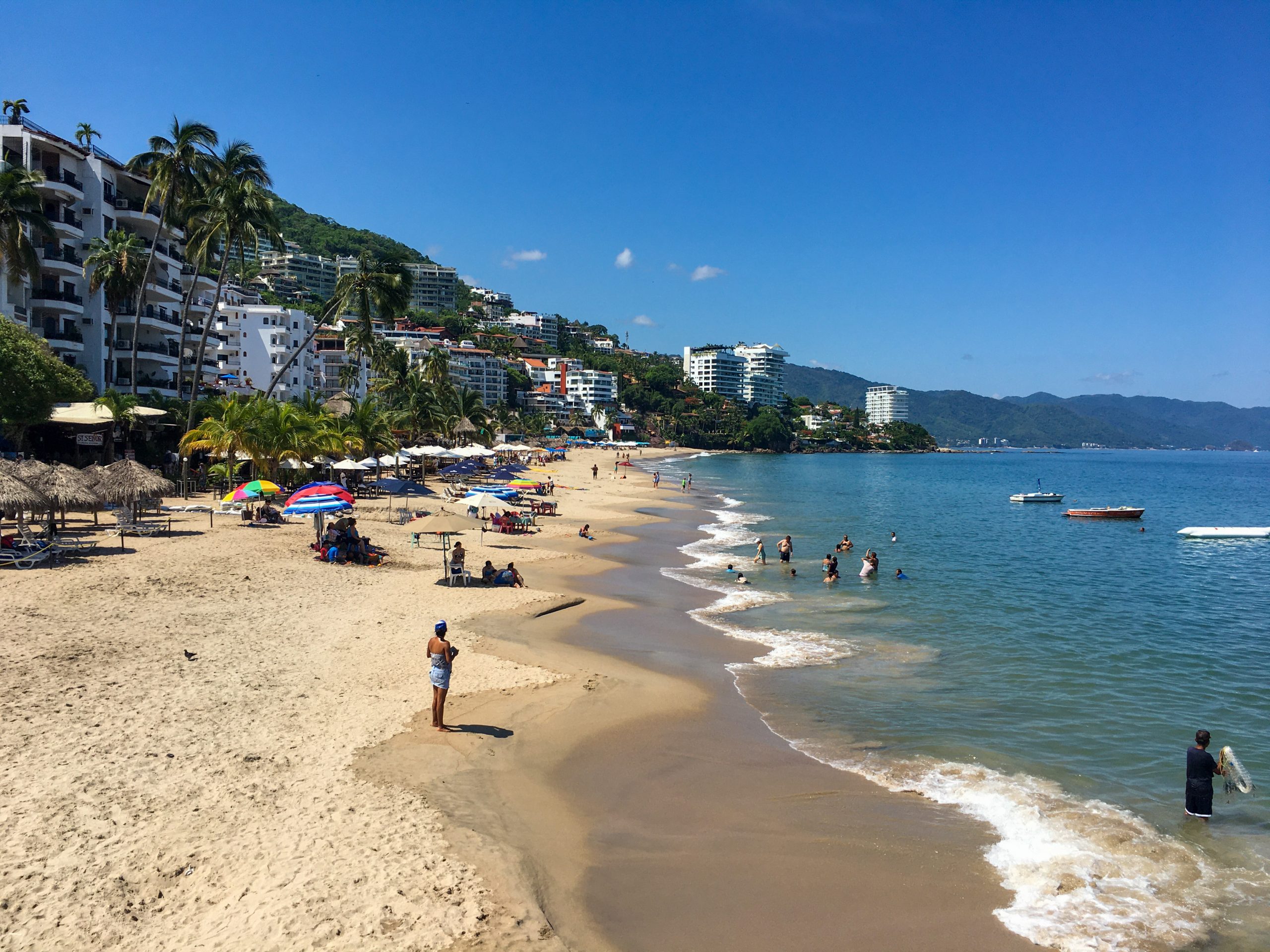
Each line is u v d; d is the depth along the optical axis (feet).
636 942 26.99
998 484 378.94
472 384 630.74
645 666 61.72
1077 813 38.47
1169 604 92.79
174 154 154.20
